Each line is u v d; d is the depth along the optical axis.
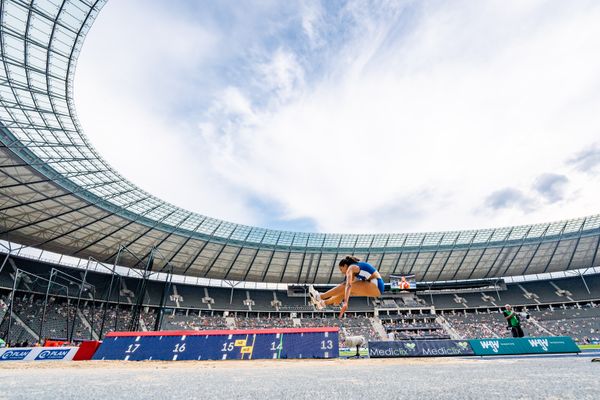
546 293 54.38
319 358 8.55
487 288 56.91
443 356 10.34
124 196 36.47
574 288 53.62
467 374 2.48
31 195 31.83
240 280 55.72
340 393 1.61
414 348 10.66
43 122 25.83
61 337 36.19
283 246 50.75
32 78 22.16
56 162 29.39
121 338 9.37
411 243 52.41
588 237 47.59
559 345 9.91
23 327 34.31
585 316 47.53
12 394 1.59
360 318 54.06
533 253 51.75
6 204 32.38
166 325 46.38
